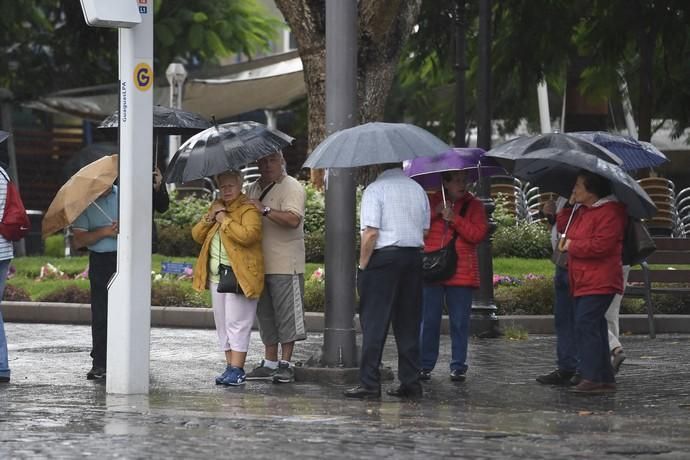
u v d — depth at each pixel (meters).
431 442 16.22
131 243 22.08
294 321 24.34
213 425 17.80
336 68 23.84
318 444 15.98
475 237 24.44
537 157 22.20
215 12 68.25
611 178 21.66
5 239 24.00
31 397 21.83
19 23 64.31
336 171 24.09
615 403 21.77
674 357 28.77
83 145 73.44
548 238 46.59
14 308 37.84
